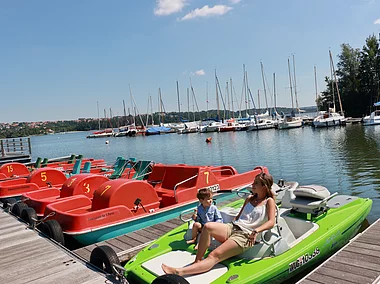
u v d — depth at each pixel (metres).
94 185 9.10
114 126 118.06
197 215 5.46
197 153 30.80
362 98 61.78
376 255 4.86
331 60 56.62
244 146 33.03
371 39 61.50
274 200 4.79
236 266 4.44
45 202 8.25
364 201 6.88
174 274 3.89
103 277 4.64
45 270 5.08
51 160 20.48
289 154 23.73
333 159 19.44
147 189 7.79
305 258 4.96
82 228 6.66
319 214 5.93
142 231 7.06
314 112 77.69
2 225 7.82
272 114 67.31
